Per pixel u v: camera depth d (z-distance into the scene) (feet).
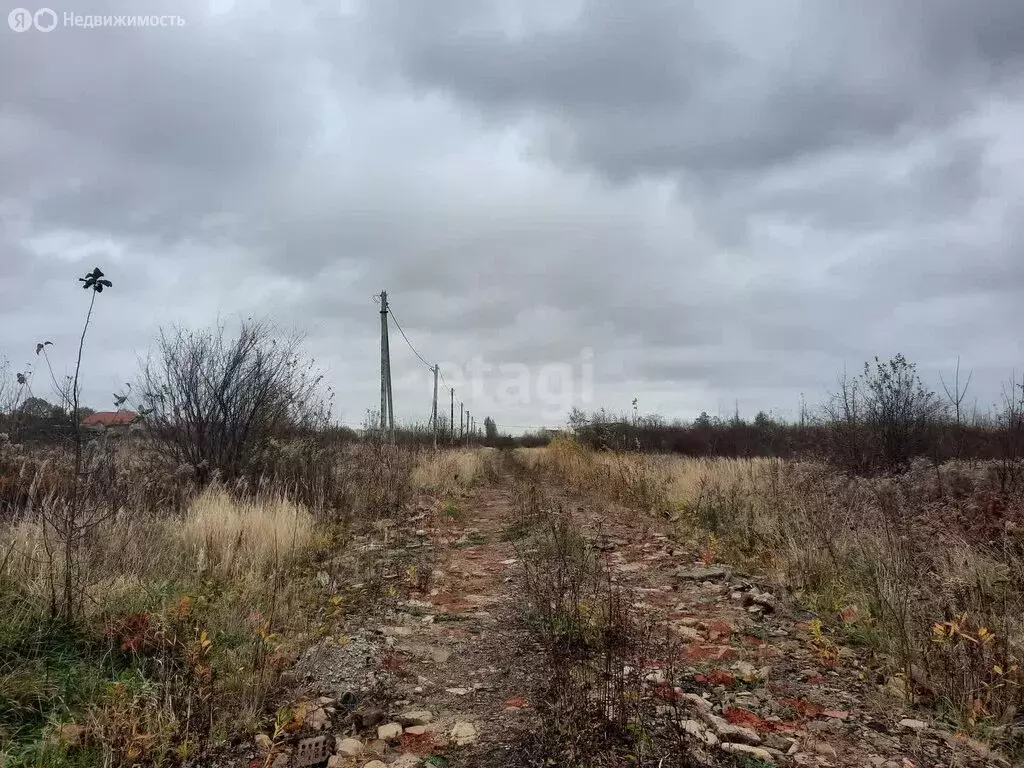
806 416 52.06
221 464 31.04
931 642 12.87
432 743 10.68
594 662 13.44
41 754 9.36
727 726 10.76
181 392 31.76
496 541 29.17
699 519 29.48
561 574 19.44
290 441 35.50
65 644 12.82
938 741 10.51
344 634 15.53
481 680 13.30
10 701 10.58
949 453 38.75
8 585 14.02
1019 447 29.53
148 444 31.09
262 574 19.02
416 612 17.94
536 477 63.62
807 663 13.83
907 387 42.09
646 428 87.35
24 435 24.85
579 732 10.27
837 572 18.98
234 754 10.24
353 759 10.09
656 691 11.99
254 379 33.30
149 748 9.92
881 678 12.99
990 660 11.76
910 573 16.89
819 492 27.14
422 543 27.71
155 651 13.05
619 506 37.22
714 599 18.61
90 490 20.16
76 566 15.07
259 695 11.75
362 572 21.99
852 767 9.71
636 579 20.92
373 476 40.22
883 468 39.70
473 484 55.57
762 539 23.79
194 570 18.19
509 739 10.62
